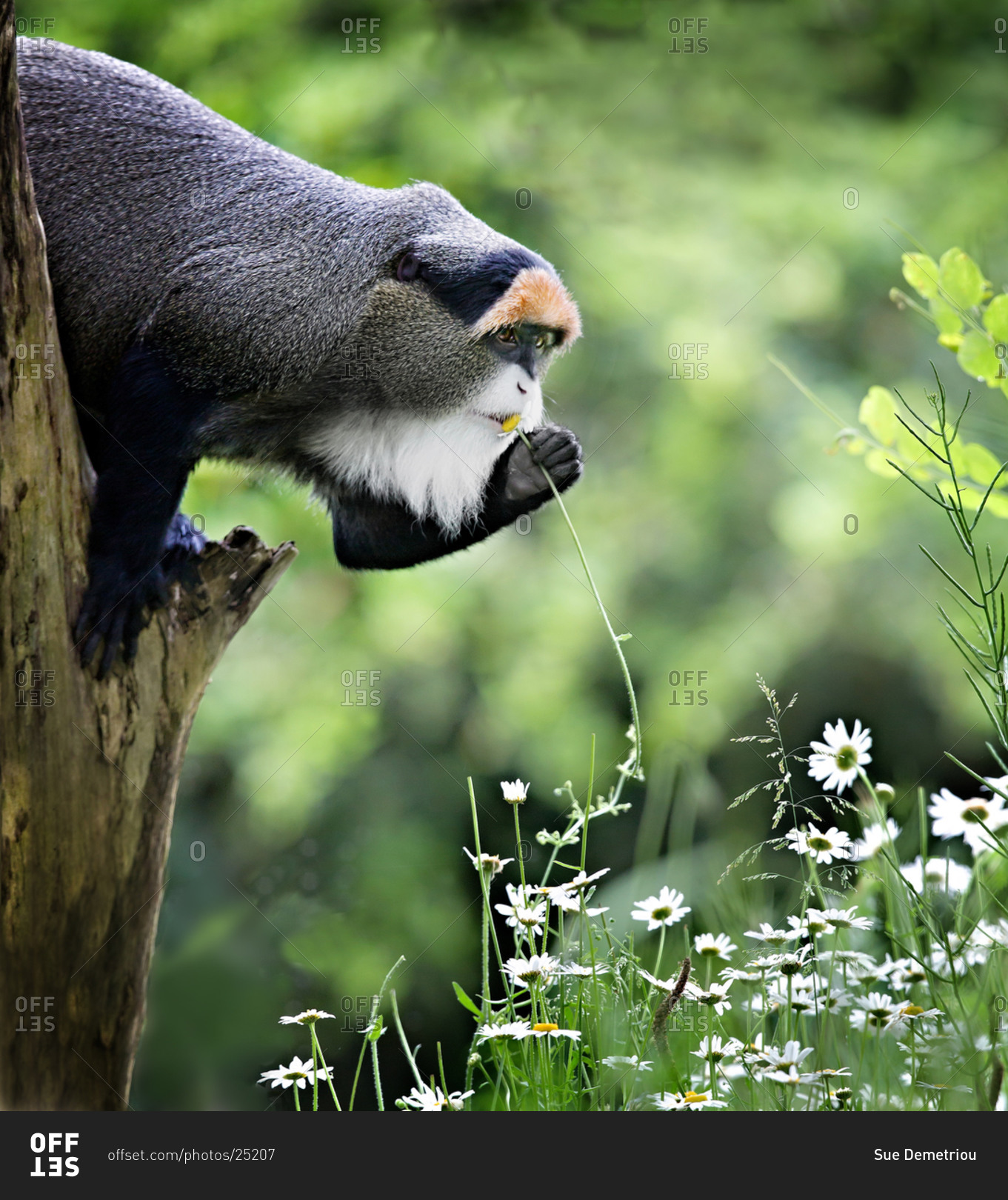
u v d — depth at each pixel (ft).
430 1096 15.34
